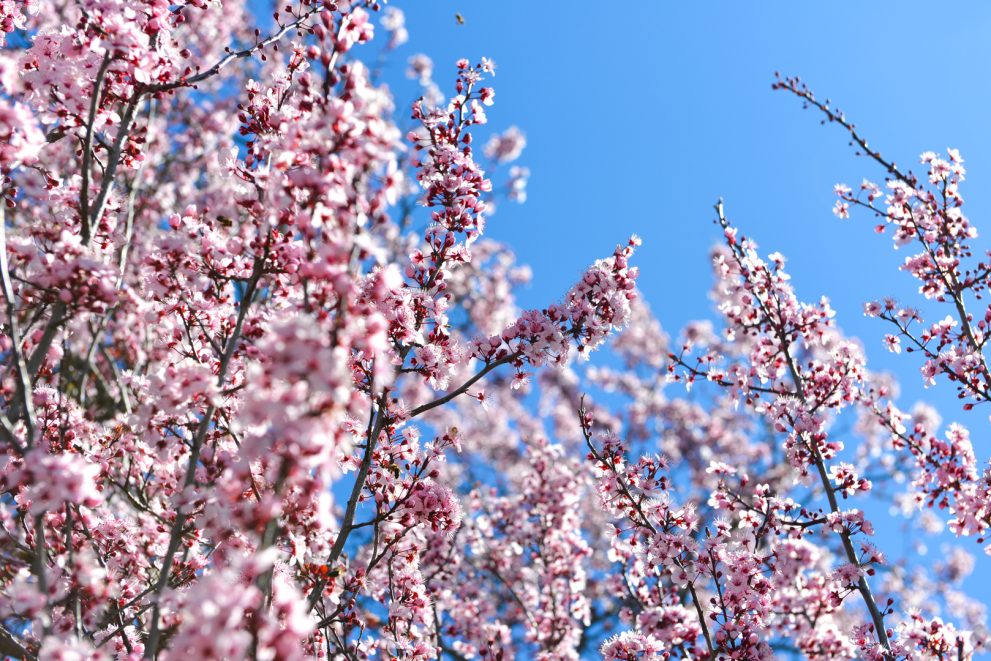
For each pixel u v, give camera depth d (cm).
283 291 627
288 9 681
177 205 1366
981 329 892
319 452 360
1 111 491
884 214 1011
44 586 432
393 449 670
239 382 615
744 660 729
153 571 716
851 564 775
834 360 950
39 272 510
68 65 601
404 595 712
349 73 449
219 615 316
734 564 746
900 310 948
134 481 817
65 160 923
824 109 1017
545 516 1209
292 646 333
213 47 1465
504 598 1384
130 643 557
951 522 861
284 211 507
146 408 553
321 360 337
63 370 617
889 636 808
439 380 655
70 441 633
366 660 766
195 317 610
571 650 1101
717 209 1014
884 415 945
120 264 642
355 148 415
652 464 788
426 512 651
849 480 848
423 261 727
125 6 581
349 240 409
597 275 682
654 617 830
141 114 1127
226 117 1474
